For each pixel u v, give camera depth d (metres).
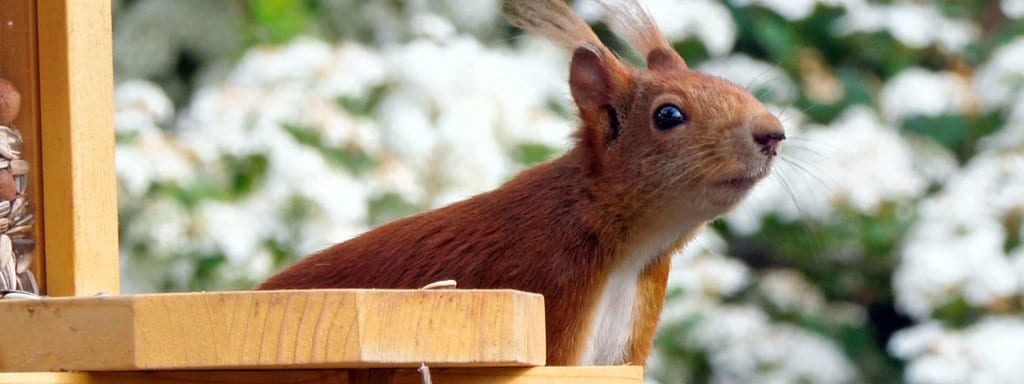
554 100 13.86
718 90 8.13
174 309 5.86
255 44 13.56
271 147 11.87
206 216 11.78
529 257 7.70
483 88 12.64
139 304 5.87
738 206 8.12
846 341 15.15
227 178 12.10
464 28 14.27
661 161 7.97
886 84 15.45
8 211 7.26
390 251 7.80
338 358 5.85
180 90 14.11
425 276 7.68
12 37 7.38
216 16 14.05
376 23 14.01
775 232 14.77
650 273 8.16
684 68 8.67
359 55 12.62
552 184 7.93
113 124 7.54
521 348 6.17
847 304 15.53
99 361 5.94
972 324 13.66
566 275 7.71
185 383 6.17
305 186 11.70
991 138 14.52
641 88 8.17
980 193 13.73
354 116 12.48
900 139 14.83
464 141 12.23
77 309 5.98
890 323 15.88
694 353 13.94
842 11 15.45
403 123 12.30
